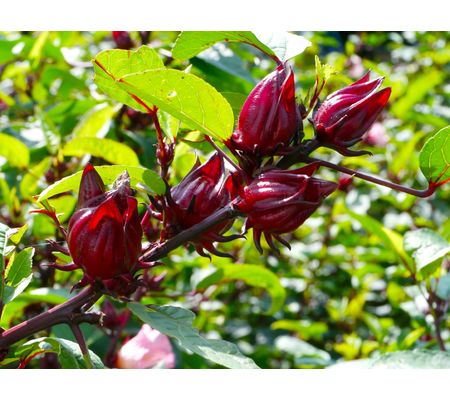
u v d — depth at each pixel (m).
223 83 0.66
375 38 1.55
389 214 1.03
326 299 1.10
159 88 0.34
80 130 0.66
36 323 0.33
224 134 0.35
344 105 0.35
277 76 0.35
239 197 0.35
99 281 0.33
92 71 0.92
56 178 0.66
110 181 0.39
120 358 0.51
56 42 0.95
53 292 0.54
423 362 0.41
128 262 0.33
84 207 0.34
